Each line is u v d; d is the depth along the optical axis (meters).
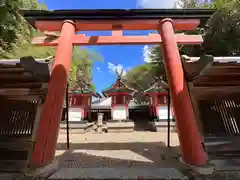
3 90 4.68
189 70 3.94
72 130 11.38
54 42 4.28
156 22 4.56
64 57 4.00
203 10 4.50
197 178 2.95
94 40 4.32
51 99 3.54
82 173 3.27
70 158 4.98
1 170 3.41
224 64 3.38
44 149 3.19
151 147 6.50
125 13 4.50
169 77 3.91
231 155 3.95
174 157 4.95
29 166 3.12
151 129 12.67
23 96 4.79
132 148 6.37
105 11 4.47
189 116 3.45
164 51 4.20
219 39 13.16
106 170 3.46
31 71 3.39
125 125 11.63
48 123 3.36
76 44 4.34
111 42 4.35
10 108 4.74
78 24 4.53
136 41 4.37
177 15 4.54
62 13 4.48
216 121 4.39
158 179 3.00
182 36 4.41
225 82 4.62
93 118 16.89
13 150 4.27
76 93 12.86
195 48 14.88
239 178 3.02
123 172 3.32
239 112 4.45
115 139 8.55
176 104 3.61
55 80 3.69
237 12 11.87
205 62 3.32
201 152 3.23
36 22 4.53
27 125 4.60
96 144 7.26
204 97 4.59
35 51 13.68
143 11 4.49
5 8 5.25
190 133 3.31
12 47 11.58
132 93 13.23
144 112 17.59
